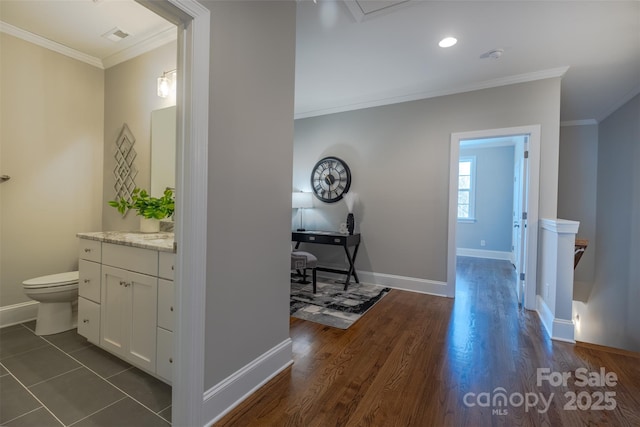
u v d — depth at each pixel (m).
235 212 1.56
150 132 2.60
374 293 3.66
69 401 1.63
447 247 3.59
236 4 1.53
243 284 1.63
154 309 1.73
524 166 3.29
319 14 2.23
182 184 1.34
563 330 2.43
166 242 1.84
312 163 4.55
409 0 2.06
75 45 2.70
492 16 2.22
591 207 4.67
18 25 2.41
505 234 6.28
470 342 2.37
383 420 1.50
